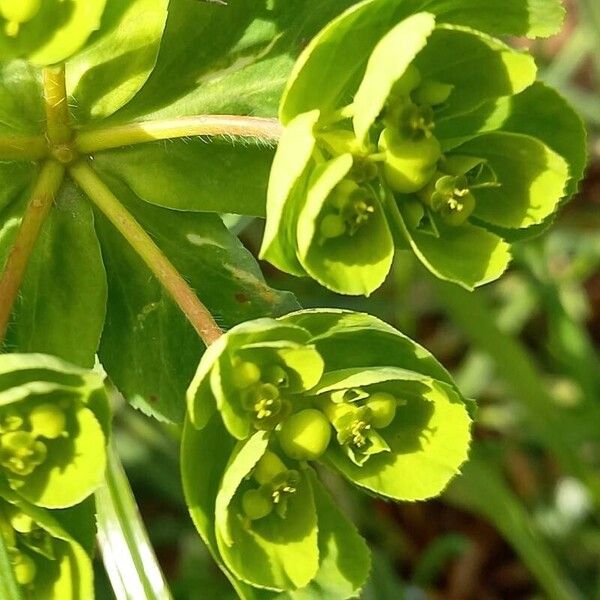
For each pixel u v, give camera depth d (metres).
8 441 0.08
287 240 0.08
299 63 0.08
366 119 0.08
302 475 0.08
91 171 0.09
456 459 0.08
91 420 0.08
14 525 0.08
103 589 0.14
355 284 0.08
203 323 0.09
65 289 0.10
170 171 0.10
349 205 0.08
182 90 0.10
